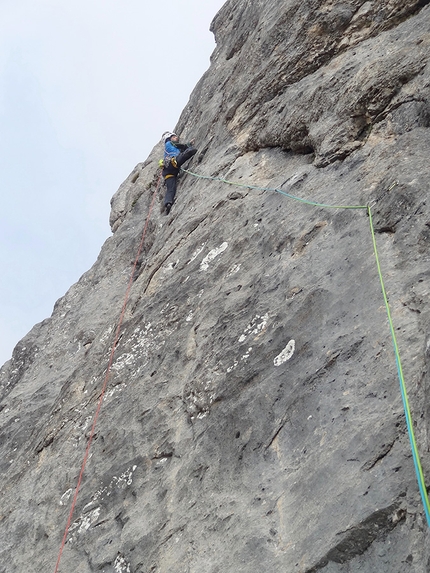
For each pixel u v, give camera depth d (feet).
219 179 28.94
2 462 31.12
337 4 26.30
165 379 21.04
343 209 19.66
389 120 21.31
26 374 37.73
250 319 19.19
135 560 16.19
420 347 13.98
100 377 24.93
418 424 12.37
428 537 10.68
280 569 12.75
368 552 11.79
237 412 16.84
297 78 27.63
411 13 24.58
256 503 14.52
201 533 15.08
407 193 17.63
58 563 18.60
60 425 25.39
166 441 18.78
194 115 39.06
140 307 26.30
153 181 42.98
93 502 19.51
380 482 12.37
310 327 17.10
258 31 31.32
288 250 20.48
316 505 13.21
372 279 16.67
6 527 22.56
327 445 14.07
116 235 42.04
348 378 14.98
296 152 26.03
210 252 24.44
